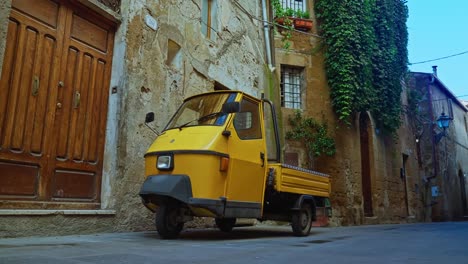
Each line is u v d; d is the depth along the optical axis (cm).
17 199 505
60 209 557
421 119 2256
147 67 722
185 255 388
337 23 1411
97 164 633
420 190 2064
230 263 345
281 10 1384
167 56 805
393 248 509
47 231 508
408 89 2125
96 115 638
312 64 1409
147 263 329
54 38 573
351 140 1415
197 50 905
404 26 1820
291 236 699
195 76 888
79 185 600
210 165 520
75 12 612
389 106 1630
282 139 1281
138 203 672
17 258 328
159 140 584
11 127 503
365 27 1466
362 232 856
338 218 1302
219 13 1031
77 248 406
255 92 1194
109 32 673
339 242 593
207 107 609
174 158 530
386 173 1641
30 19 538
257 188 598
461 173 2909
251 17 1241
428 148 2295
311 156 1313
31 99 533
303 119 1344
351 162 1394
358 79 1388
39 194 535
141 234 604
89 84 629
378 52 1580
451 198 2556
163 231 538
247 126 606
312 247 508
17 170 509
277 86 1320
